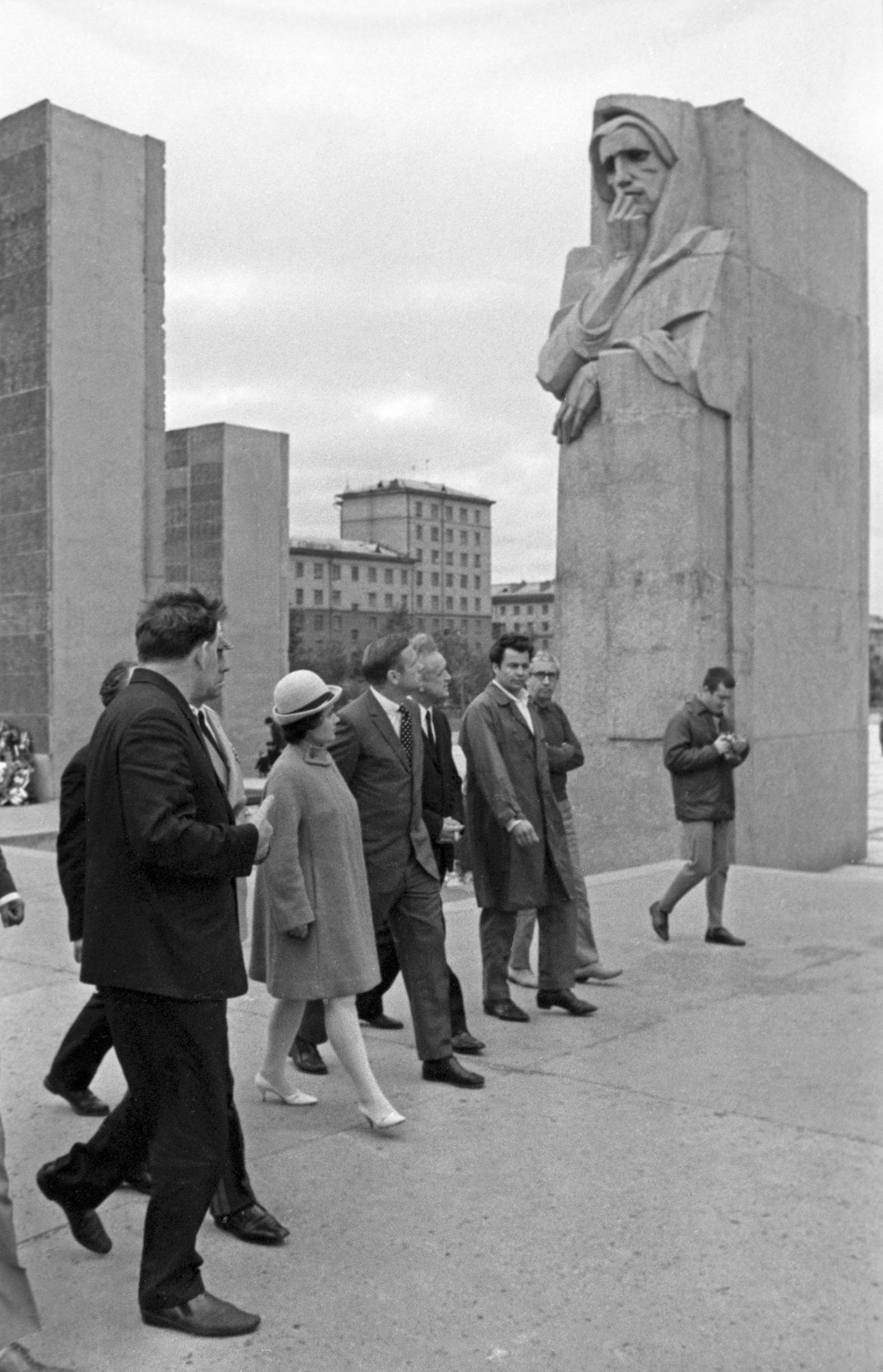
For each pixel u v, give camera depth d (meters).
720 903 8.30
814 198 13.21
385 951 6.16
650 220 11.93
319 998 4.71
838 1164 4.54
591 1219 4.08
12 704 17.89
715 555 11.66
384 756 5.34
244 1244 3.91
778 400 12.48
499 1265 3.77
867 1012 6.60
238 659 25.20
